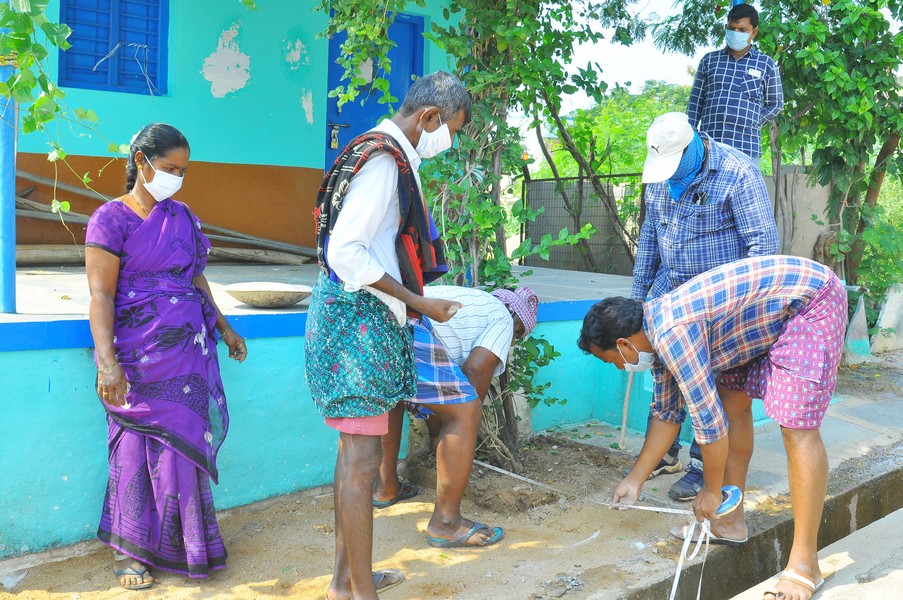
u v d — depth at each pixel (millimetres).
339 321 2760
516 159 4348
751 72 4988
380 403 2775
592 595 3027
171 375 3033
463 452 3361
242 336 3654
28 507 3197
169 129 2982
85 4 6297
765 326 3021
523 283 6395
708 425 2951
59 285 4555
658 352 2945
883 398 5949
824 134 6984
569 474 4367
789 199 7102
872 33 6621
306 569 3201
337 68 7535
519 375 4395
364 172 2629
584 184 9234
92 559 3246
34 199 6180
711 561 3406
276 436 3838
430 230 2992
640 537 3582
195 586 3049
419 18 7801
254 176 7094
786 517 3822
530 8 4164
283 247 7074
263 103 7070
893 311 7477
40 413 3182
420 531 3594
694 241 3760
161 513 3031
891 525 3752
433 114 2789
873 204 7484
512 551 3412
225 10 6789
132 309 2994
